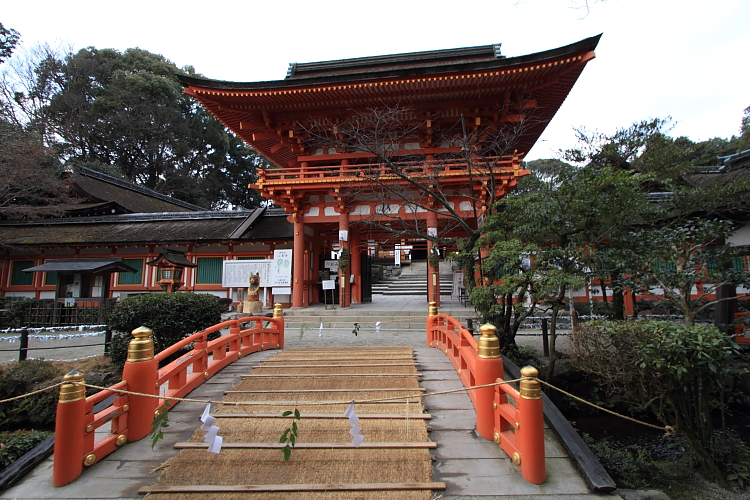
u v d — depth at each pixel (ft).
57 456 12.37
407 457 13.24
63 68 113.60
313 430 15.10
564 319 42.39
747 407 25.20
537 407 12.27
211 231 63.16
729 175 44.47
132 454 13.97
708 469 16.07
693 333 14.35
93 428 13.34
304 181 46.85
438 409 17.11
